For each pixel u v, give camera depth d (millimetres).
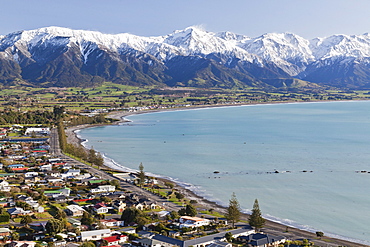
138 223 158625
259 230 159875
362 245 148250
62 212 163250
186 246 137250
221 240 144875
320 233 155625
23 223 154500
